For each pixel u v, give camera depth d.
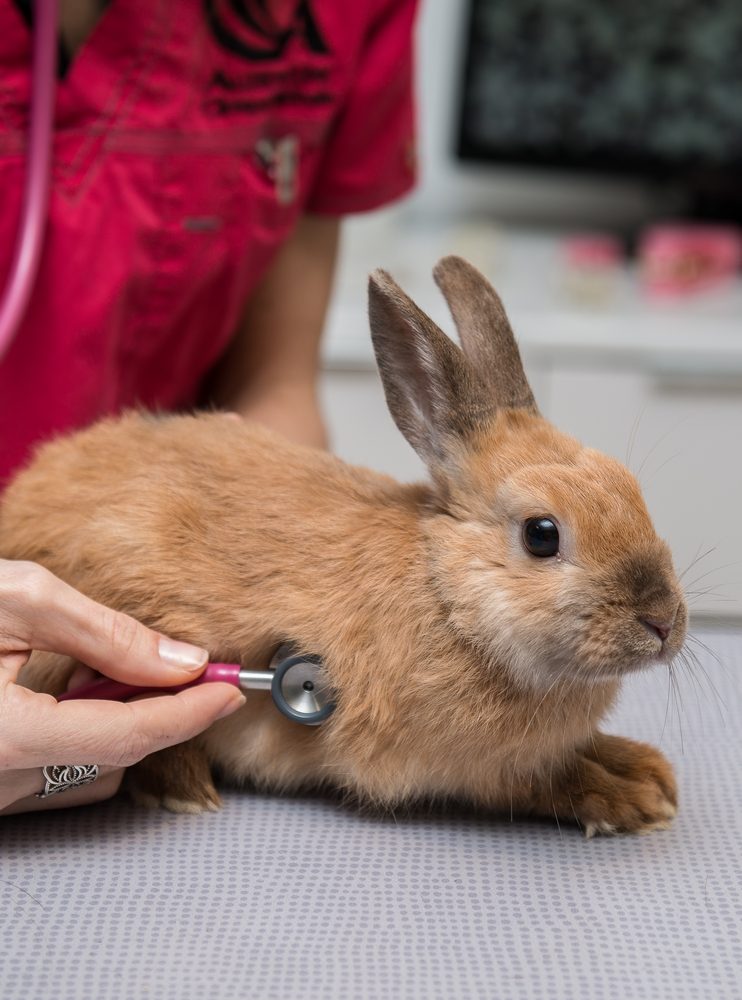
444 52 1.43
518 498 0.41
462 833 0.40
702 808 0.41
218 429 0.47
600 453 0.44
